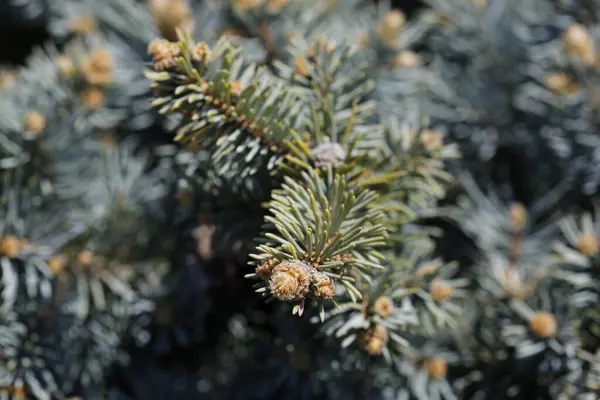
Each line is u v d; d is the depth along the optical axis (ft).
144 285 1.09
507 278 1.06
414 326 0.98
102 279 1.08
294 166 0.92
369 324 0.91
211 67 0.90
